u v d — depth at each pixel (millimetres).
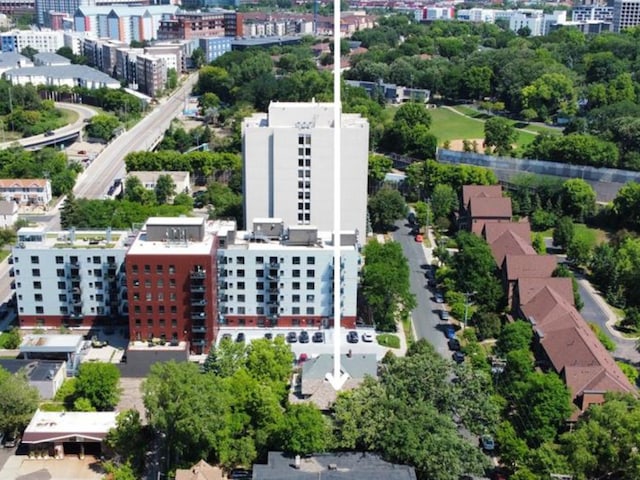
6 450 159125
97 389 166750
